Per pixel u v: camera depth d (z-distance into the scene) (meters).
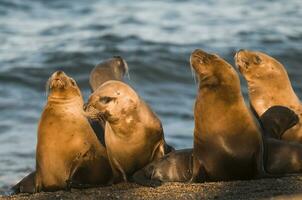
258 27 110.19
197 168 38.12
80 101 39.28
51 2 130.00
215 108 37.56
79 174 38.94
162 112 72.75
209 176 38.06
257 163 37.47
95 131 41.53
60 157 38.69
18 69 87.12
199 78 38.19
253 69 44.34
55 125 38.59
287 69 88.62
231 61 92.12
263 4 128.88
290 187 35.59
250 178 37.94
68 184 38.47
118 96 39.19
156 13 120.62
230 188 36.06
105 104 39.00
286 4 128.88
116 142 39.56
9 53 95.62
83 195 37.16
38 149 38.91
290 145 38.81
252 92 44.59
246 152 37.44
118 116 39.16
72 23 114.00
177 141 62.94
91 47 96.31
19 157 58.88
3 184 50.94
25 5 128.00
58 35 105.94
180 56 91.50
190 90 81.56
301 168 38.59
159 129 40.34
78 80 85.00
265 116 41.31
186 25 111.81
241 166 37.69
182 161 39.19
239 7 126.69
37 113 72.81
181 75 86.00
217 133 37.56
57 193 37.91
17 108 74.31
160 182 38.28
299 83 83.31
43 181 39.06
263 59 44.34
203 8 125.62
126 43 98.62
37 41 102.94
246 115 37.53
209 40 101.62
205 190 36.12
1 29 111.69
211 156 37.75
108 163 39.56
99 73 44.31
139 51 93.50
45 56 92.31
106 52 93.12
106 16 118.25
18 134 66.00
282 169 38.56
